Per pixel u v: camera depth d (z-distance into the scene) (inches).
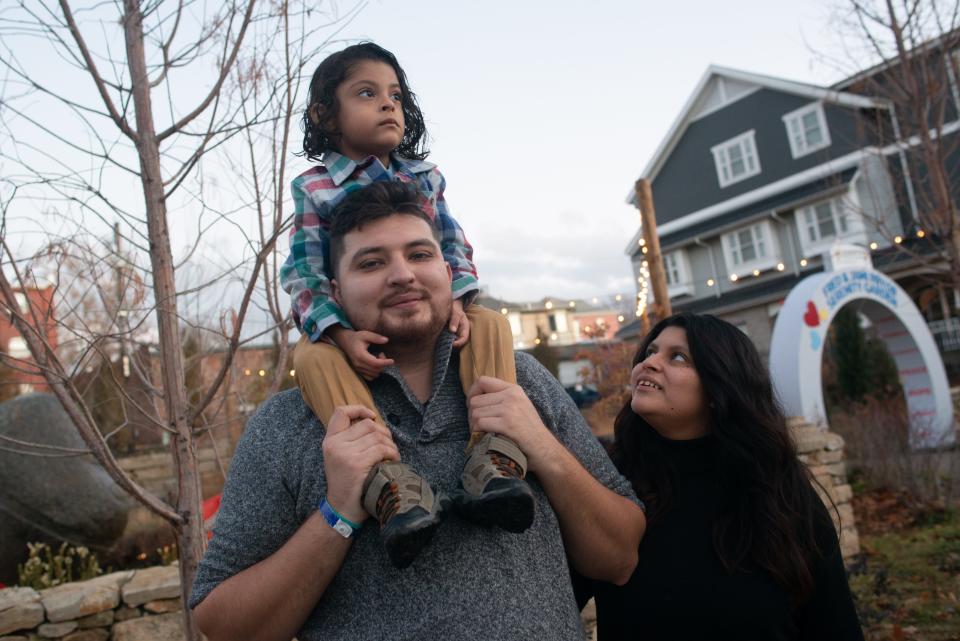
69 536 235.5
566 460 62.5
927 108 281.4
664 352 90.4
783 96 901.8
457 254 82.2
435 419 64.8
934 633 177.9
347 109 82.5
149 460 380.5
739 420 85.7
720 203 971.3
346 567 59.2
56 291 91.9
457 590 57.5
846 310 580.4
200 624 58.8
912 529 284.8
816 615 82.6
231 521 60.4
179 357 97.0
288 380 288.7
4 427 239.6
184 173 97.4
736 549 80.3
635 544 69.2
